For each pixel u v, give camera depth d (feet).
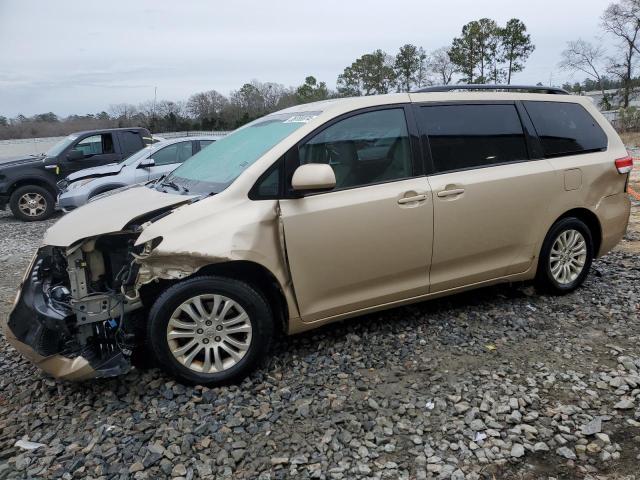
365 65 180.45
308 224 11.37
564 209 14.76
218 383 11.05
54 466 8.84
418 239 12.60
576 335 13.12
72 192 31.99
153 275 10.42
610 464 8.46
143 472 8.63
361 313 12.64
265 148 11.89
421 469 8.51
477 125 13.73
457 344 12.82
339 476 8.38
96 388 11.25
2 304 17.65
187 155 35.42
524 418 9.66
